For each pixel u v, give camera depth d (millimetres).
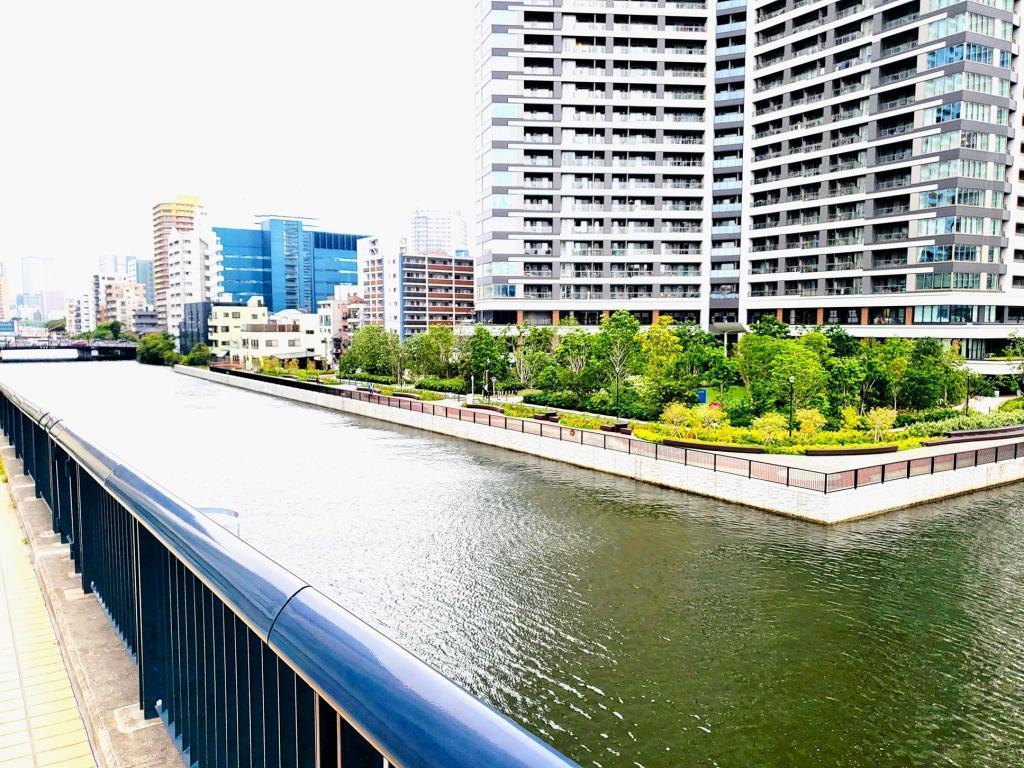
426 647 15227
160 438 44094
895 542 22141
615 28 75188
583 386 48094
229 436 44969
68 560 6738
